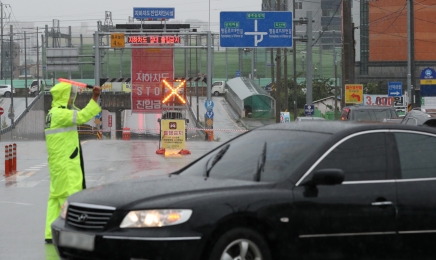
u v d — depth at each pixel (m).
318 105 126.31
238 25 53.00
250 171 10.49
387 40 135.75
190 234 9.14
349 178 10.20
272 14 53.12
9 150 31.88
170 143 43.28
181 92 45.19
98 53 66.69
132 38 64.69
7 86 135.50
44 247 14.32
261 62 171.12
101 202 9.71
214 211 9.30
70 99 14.83
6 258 13.23
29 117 112.94
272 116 115.12
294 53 85.12
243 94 116.81
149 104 72.88
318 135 10.62
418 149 10.84
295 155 10.34
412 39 59.78
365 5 135.75
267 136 11.41
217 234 9.40
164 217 9.21
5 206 20.89
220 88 144.12
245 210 9.43
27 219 18.22
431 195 10.52
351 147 10.41
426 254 10.51
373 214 10.14
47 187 26.33
